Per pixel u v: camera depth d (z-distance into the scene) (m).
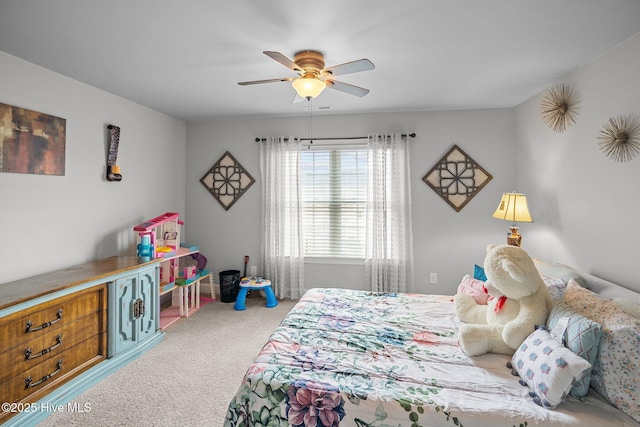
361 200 3.96
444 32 1.97
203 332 3.07
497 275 1.72
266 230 4.05
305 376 1.43
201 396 2.06
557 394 1.21
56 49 2.17
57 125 2.57
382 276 3.78
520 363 1.44
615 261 2.17
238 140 4.18
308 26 1.89
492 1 1.66
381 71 2.58
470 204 3.68
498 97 3.25
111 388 2.14
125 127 3.29
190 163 4.30
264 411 1.36
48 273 2.37
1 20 1.81
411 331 1.92
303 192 4.09
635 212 2.01
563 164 2.72
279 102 3.42
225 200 4.22
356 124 3.89
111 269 2.46
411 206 3.79
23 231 2.31
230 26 1.89
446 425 1.19
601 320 1.38
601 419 1.17
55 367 1.97
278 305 3.86
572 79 2.58
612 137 2.17
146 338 2.71
